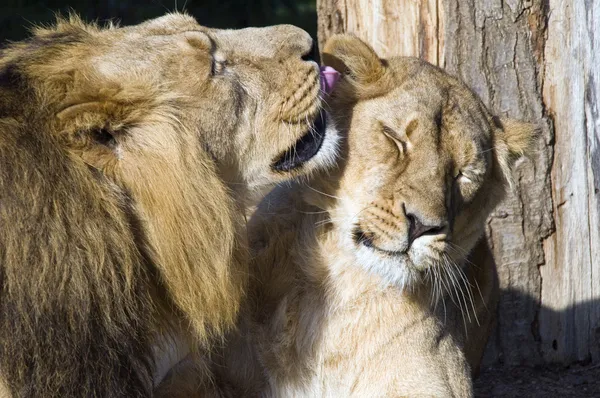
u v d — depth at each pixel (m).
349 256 8.90
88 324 7.14
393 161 8.73
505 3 11.49
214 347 8.80
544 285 12.10
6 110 7.14
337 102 9.10
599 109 11.41
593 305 11.95
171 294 7.78
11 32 17.73
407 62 9.38
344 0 12.71
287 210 9.13
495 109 11.62
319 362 8.99
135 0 18.62
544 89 11.66
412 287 9.00
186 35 8.02
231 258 8.05
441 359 9.32
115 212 7.28
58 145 7.18
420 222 8.56
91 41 7.94
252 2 18.02
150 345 7.94
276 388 8.98
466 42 11.58
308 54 8.52
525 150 9.98
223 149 8.14
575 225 11.83
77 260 7.05
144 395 7.80
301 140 8.52
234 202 8.20
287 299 8.91
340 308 8.97
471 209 9.31
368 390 9.04
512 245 11.96
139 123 7.53
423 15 11.80
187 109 7.88
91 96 7.37
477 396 11.46
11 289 7.00
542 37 11.56
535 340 12.22
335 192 8.86
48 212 6.98
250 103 8.26
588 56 11.38
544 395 11.41
